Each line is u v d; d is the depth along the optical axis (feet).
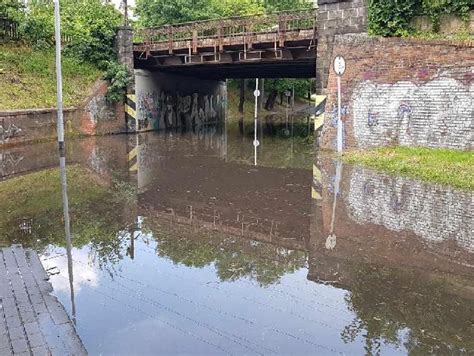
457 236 25.23
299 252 23.32
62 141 59.57
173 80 104.99
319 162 52.21
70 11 92.38
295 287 18.89
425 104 48.06
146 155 61.57
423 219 28.58
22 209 31.83
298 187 39.78
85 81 85.81
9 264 20.76
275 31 67.87
